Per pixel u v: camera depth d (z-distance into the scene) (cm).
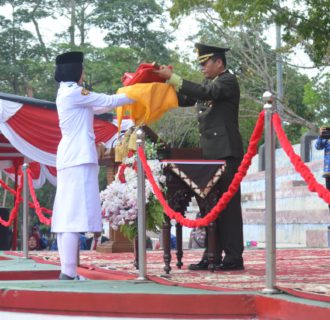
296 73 3488
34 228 1795
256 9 1519
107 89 3962
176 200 758
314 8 1541
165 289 611
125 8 4428
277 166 2589
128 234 821
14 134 1541
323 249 1343
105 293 583
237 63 2748
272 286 557
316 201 2112
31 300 607
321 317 481
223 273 746
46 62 4225
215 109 773
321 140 1234
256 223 2403
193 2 1733
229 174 762
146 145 776
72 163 752
